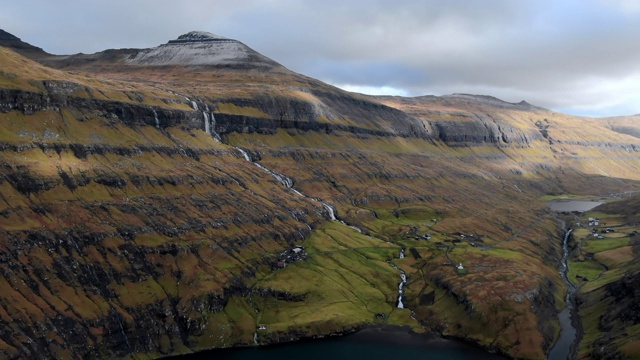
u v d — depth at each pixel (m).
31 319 169.38
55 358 165.62
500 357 193.25
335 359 188.38
